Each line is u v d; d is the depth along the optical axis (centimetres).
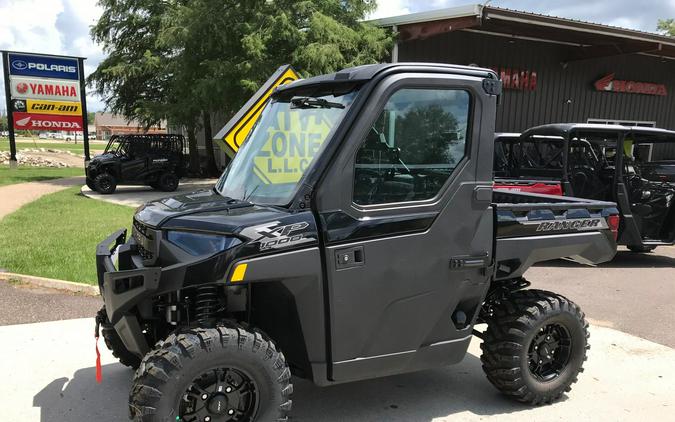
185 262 259
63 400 359
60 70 2031
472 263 315
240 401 270
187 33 1466
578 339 365
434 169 304
